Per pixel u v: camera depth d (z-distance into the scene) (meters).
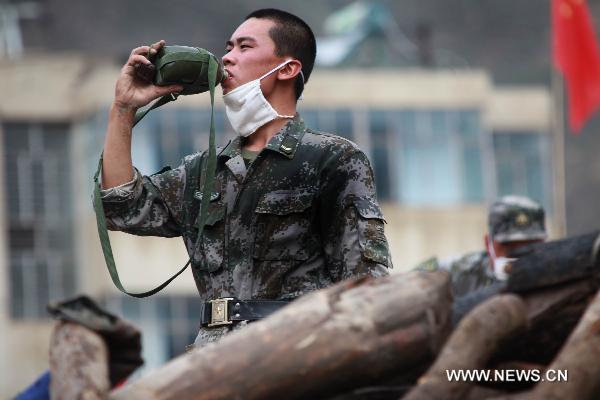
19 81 58.66
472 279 14.46
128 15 85.12
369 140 58.44
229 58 9.87
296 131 9.71
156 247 55.66
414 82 58.81
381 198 58.50
